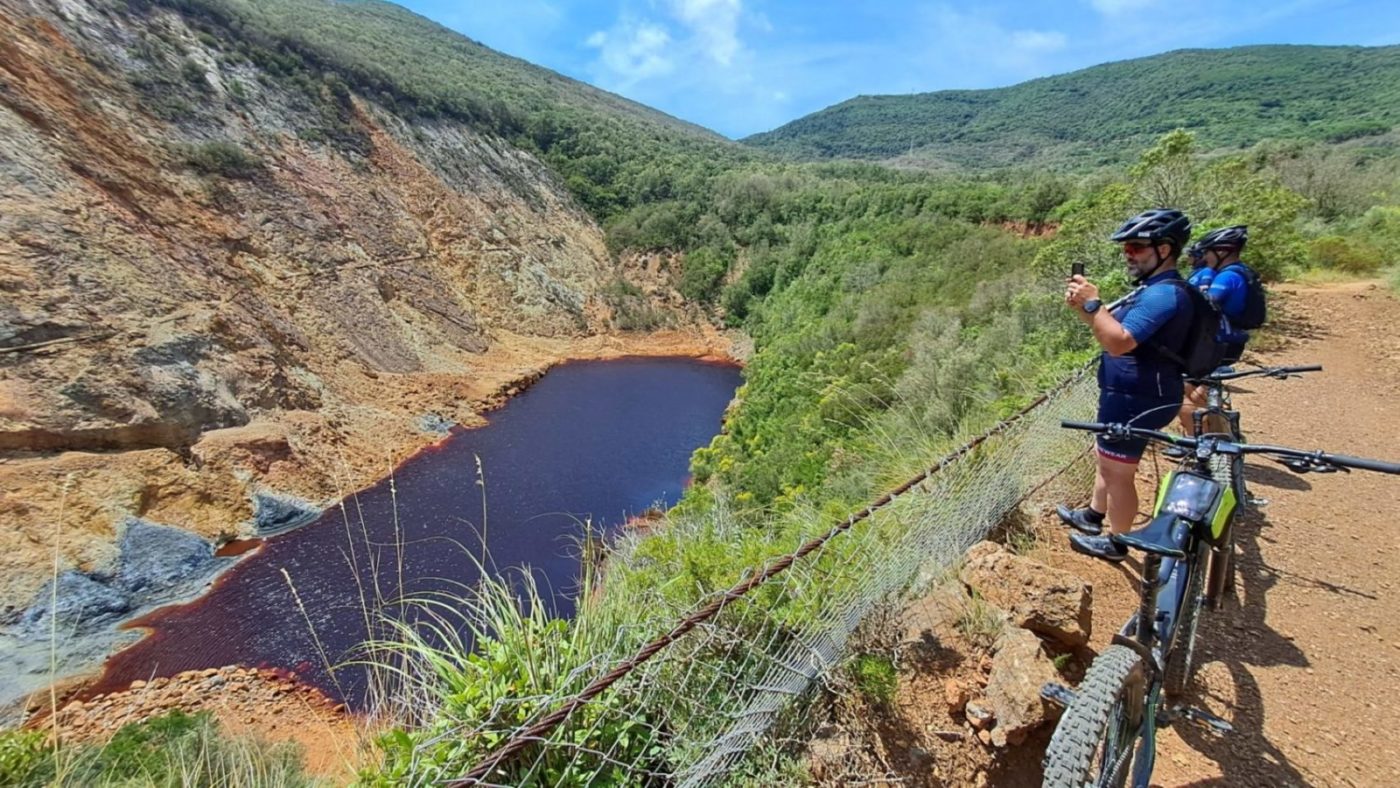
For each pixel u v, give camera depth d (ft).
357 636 42.45
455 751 6.54
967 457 13.10
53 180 69.77
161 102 96.53
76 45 89.20
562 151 207.10
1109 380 9.85
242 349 74.74
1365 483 17.10
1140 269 9.64
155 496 54.54
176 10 113.29
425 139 151.94
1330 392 24.50
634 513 63.46
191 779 10.93
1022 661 8.90
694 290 171.12
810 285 142.00
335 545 54.75
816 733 8.72
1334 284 44.39
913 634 10.27
